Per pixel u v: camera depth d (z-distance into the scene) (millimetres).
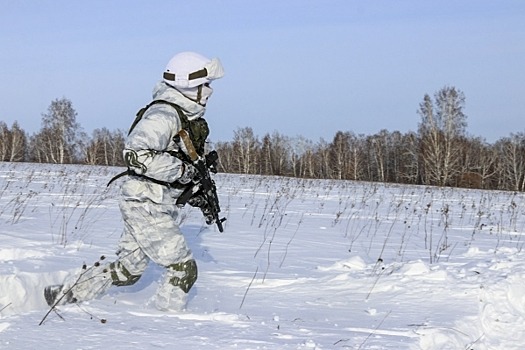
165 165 4164
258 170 66562
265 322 3979
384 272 5727
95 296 4301
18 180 17344
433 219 12414
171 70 4297
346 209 13625
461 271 5773
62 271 4902
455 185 54312
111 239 7090
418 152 59625
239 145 65750
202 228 8711
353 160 65438
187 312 4164
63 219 8062
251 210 12148
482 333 4438
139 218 4188
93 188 15062
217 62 4348
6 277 4461
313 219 11133
